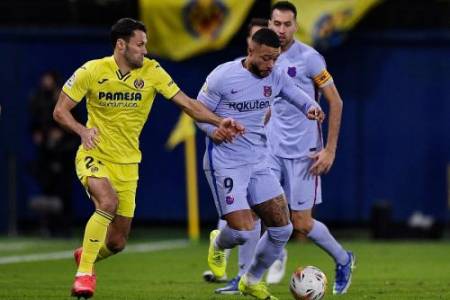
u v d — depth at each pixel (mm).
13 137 64938
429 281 40156
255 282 32906
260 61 31266
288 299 33781
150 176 64688
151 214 64875
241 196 32219
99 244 31109
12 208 65312
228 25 61156
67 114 31188
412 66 62656
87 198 64812
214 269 37469
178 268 45969
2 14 65688
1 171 65250
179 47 61875
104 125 31766
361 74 62812
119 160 31953
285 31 35469
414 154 62812
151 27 61875
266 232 32531
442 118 62656
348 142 62969
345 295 35438
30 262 48812
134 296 34562
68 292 35656
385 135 62969
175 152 64312
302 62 35969
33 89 64688
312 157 36281
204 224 65000
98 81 31359
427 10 62875
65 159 62812
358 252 53594
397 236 62000
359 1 59906
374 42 62656
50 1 65562
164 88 31812
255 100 32031
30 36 64562
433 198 62969
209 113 31766
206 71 63312
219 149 32312
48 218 63625
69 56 64500
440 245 58031
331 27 60000
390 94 62812
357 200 63094
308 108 32750
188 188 62000
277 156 36656
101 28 64438
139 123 32094
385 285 38656
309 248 56531
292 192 36656
